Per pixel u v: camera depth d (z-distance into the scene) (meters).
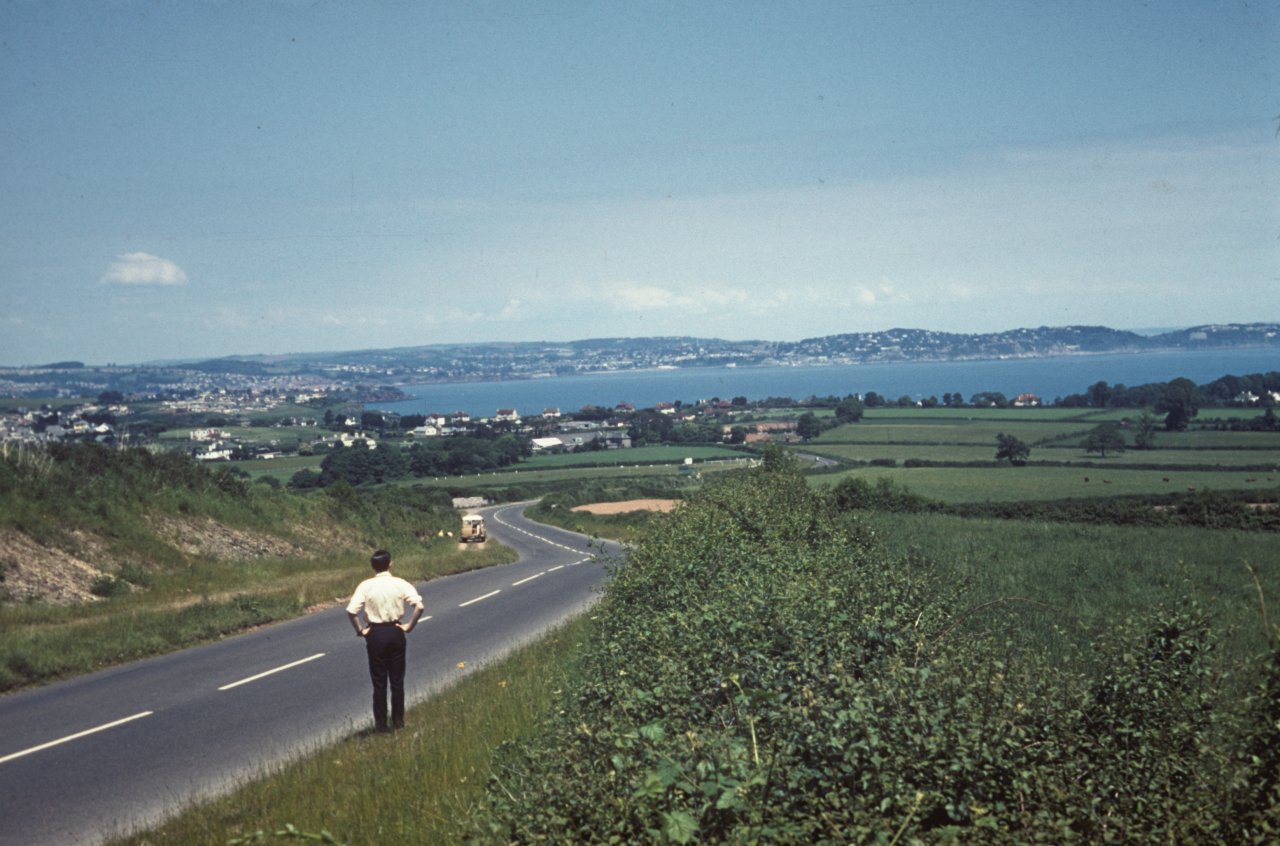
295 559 30.77
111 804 7.97
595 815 5.04
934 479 92.00
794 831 4.50
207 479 35.81
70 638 15.32
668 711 6.42
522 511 94.94
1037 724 5.70
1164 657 6.70
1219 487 77.19
